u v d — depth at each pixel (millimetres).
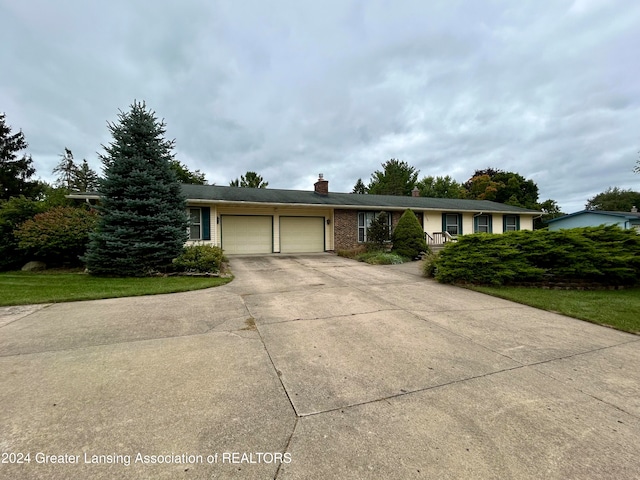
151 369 2986
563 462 1817
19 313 4914
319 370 3035
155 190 9047
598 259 7371
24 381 2697
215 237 13031
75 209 10961
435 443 1973
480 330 4395
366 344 3756
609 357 3504
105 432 2014
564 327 4613
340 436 2037
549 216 34750
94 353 3355
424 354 3486
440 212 17531
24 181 26359
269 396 2533
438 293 6852
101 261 8531
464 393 2637
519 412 2357
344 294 6527
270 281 7984
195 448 1885
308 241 15594
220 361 3201
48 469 1675
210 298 6051
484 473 1712
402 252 13031
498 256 7746
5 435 1959
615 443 2010
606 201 40000
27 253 9898
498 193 35906
